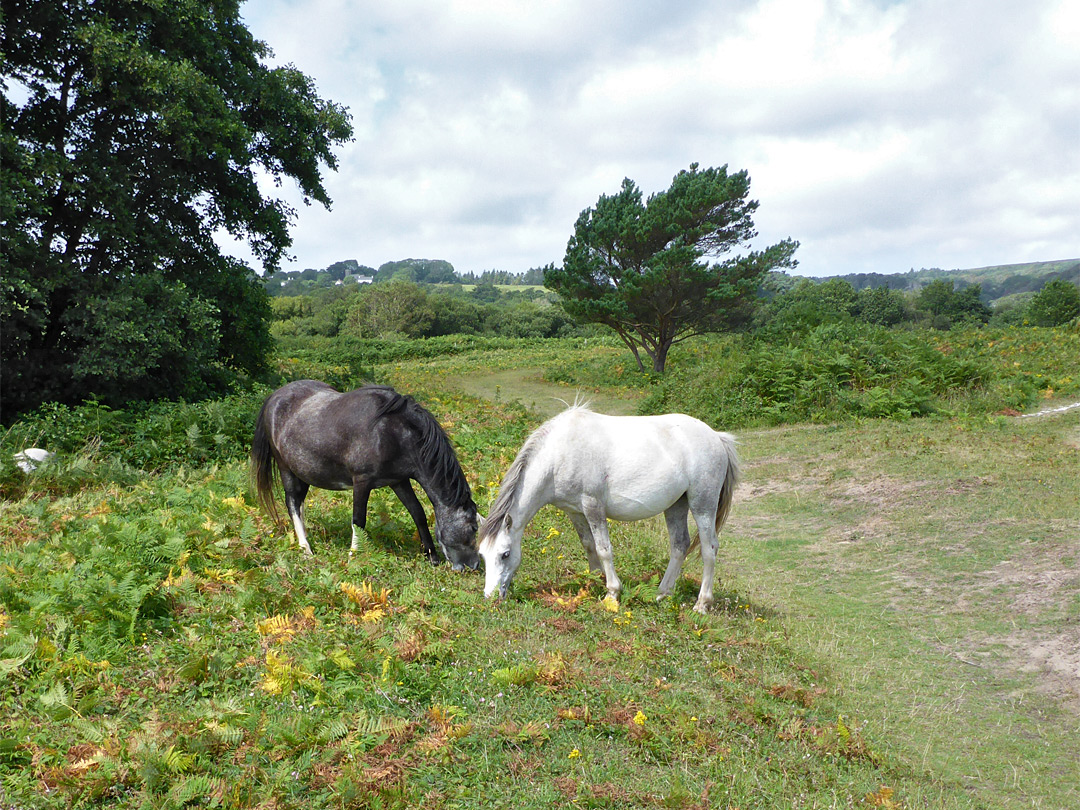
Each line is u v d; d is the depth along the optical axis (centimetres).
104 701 384
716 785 360
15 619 452
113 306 1278
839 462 1152
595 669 472
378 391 649
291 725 362
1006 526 798
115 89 1340
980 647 569
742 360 1959
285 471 683
